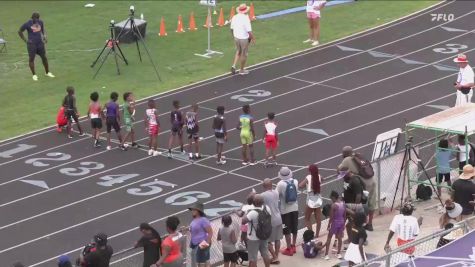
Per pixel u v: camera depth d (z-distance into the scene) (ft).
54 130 129.59
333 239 93.40
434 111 134.62
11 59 159.74
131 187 111.86
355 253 84.02
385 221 98.58
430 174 106.11
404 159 101.09
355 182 90.89
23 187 112.57
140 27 166.91
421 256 73.51
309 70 152.66
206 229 82.64
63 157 120.88
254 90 144.25
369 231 95.50
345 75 150.20
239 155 120.57
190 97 141.38
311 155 120.06
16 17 184.24
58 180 114.21
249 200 85.87
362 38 168.14
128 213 105.19
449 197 99.25
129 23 165.68
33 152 122.62
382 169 99.66
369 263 74.59
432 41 166.50
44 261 94.99
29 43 147.33
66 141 125.90
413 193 103.96
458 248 74.38
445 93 141.79
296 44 165.17
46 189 111.86
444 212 94.94
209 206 106.11
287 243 90.68
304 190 94.38
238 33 148.25
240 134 119.34
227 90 144.25
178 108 118.93
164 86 146.00
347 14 183.21
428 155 105.50
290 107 137.08
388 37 168.66
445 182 102.73
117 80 148.56
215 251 87.10
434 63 155.12
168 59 158.40
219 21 176.65
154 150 120.78
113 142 125.29
